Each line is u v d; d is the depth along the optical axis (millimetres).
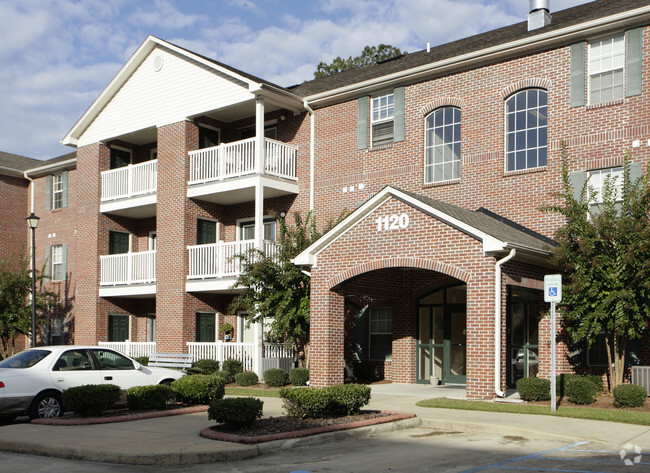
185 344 24266
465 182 20219
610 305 14703
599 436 11258
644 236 14391
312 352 18484
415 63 22359
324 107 23828
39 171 33281
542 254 16094
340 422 12203
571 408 13938
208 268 24000
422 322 20891
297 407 12688
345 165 22984
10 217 33688
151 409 14469
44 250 33031
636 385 14258
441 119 21188
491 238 15141
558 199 18406
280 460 10016
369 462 9727
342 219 19516
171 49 25734
